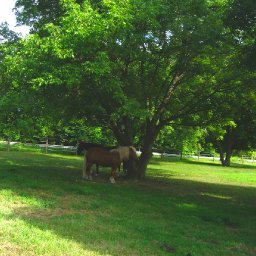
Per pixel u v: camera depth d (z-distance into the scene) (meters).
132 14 14.65
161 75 18.70
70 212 10.73
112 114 15.59
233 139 45.34
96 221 10.00
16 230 8.29
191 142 45.88
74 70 13.90
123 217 10.84
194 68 17.91
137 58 16.45
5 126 15.84
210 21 15.26
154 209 12.44
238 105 19.50
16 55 14.75
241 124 22.69
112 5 14.16
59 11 18.39
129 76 17.05
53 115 16.61
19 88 15.30
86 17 13.98
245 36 14.44
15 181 14.23
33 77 14.22
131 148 18.22
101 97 16.27
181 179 22.95
